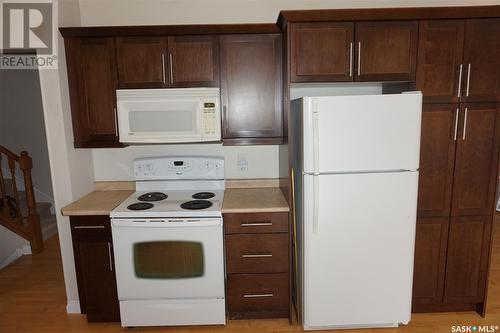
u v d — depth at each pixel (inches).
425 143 87.3
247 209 87.8
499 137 87.4
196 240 87.1
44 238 156.5
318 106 79.7
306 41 85.7
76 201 97.6
